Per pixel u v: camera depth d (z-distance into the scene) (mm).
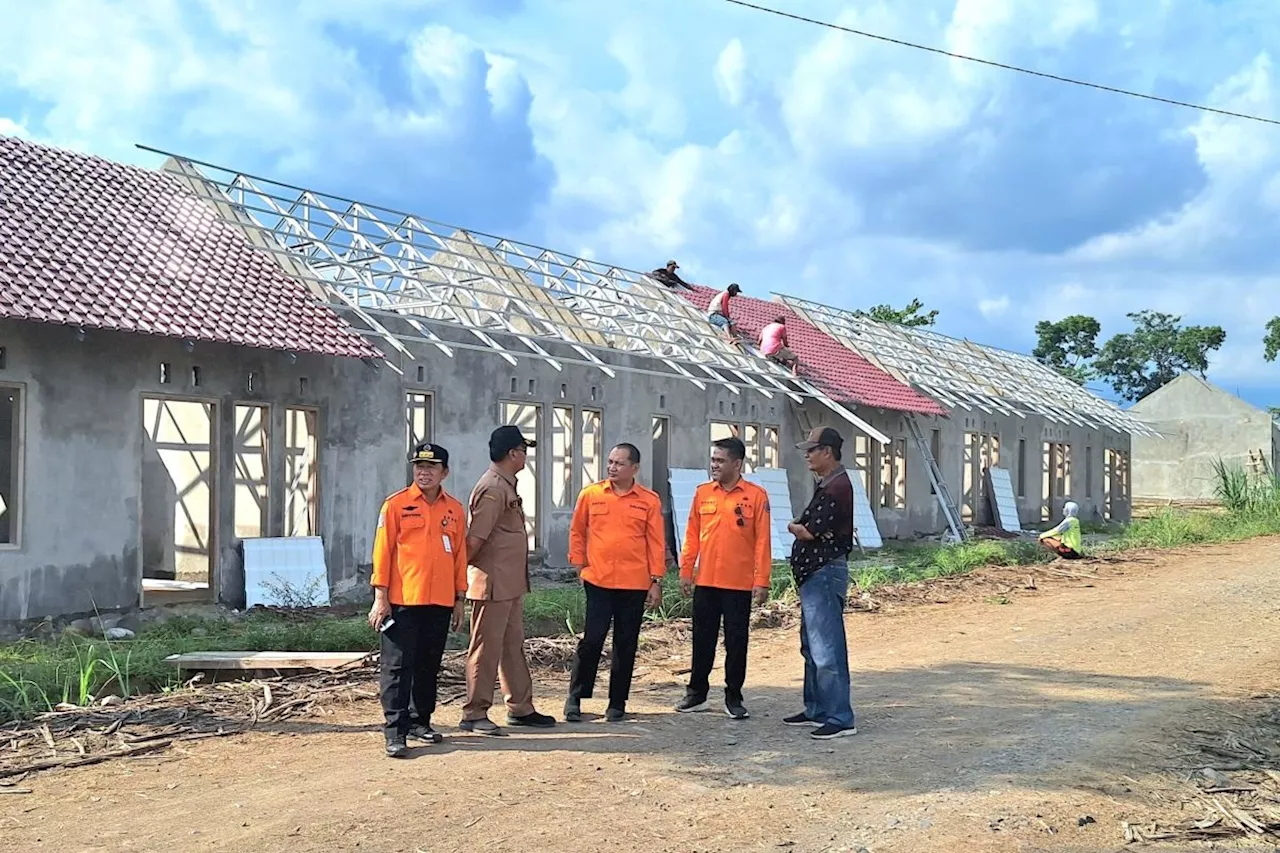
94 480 12977
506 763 6742
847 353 28766
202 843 5246
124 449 13289
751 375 23438
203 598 14562
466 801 5926
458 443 17391
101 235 14523
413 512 7078
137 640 11789
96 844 5230
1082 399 38594
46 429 12531
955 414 30000
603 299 20875
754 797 6090
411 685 7102
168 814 5699
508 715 7906
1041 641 11695
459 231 19344
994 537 28609
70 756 6848
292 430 16438
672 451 21625
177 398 13852
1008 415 32844
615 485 8148
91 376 12969
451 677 9461
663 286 24547
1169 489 52375
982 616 13758
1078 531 21219
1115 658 10664
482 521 7512
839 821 5688
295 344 14359
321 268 17438
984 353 36562
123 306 13016
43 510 12484
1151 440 52906
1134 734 7551
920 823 5660
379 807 5797
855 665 10383
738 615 8148
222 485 14344
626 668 8062
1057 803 6000
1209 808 6020
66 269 13180
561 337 18984
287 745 7211
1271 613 13734
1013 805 5953
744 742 7340
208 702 8375
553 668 10305
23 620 12258
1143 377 74125
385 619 6969
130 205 15773
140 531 13477
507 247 20156
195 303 14031
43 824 5539
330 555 15531
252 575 14328
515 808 5820
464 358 17547
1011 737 7465
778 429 24359
